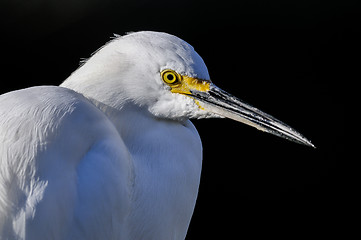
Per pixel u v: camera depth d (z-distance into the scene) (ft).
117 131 10.05
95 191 9.96
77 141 9.97
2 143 9.95
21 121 9.96
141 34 10.10
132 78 10.08
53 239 9.95
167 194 10.09
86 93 10.08
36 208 9.93
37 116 9.96
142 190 10.06
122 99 10.09
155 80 10.08
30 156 9.94
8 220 9.94
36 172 9.93
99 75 10.08
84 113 10.00
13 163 9.94
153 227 10.09
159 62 10.07
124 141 10.10
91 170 9.96
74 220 9.95
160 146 10.10
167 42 10.08
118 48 10.09
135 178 10.05
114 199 9.98
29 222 9.93
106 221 9.98
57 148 9.95
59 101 9.99
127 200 10.02
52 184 9.93
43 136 9.95
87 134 9.98
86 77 10.09
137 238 10.09
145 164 10.08
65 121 9.97
